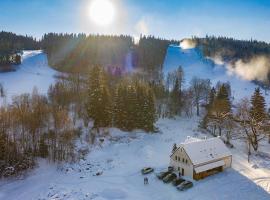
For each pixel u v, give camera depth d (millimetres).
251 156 59969
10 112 63156
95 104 69625
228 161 51188
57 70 159125
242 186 43844
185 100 95875
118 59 185750
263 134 74438
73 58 173000
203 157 47781
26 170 51906
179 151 49469
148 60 186500
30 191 45844
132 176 49938
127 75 142875
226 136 71938
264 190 42500
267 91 150000
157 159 57000
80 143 62875
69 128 64438
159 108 90500
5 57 160125
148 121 73312
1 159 52156
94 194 43469
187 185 43781
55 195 43562
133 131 72625
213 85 155625
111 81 114188
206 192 42281
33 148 57844
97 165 54844
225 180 46156
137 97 73250
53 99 86062
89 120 73312
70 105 84562
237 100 123312
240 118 80375
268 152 63750
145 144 66125
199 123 86062
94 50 192375
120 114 72250
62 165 54438
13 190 46781
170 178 46656
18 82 126062
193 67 196625
